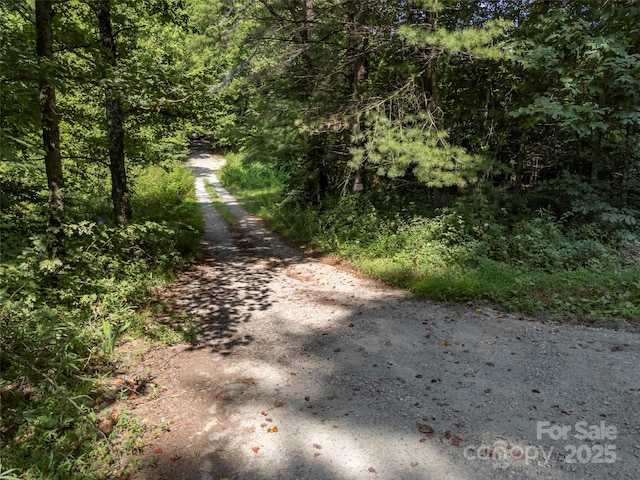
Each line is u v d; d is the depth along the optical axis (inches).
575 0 357.4
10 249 233.1
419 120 399.2
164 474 123.0
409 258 358.0
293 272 390.0
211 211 866.8
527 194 471.5
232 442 137.5
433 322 242.2
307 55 497.7
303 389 171.8
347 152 514.9
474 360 192.7
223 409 157.3
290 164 672.4
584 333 216.2
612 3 333.4
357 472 122.3
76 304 219.5
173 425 147.3
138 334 220.2
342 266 405.1
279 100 520.4
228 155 1707.7
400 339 220.4
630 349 194.1
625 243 347.9
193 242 492.4
